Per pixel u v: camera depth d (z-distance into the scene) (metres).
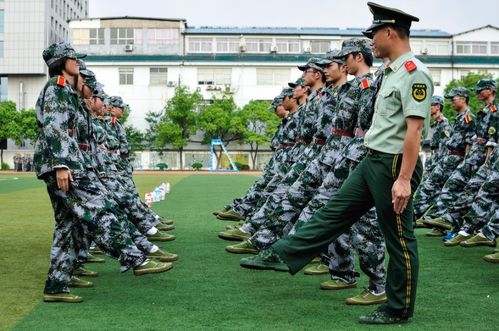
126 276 5.49
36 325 3.87
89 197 4.62
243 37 47.34
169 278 5.39
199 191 17.88
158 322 3.94
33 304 4.44
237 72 47.50
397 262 3.92
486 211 7.12
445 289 4.96
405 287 3.91
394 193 3.79
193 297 4.66
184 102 45.34
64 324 3.89
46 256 6.43
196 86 47.59
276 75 47.59
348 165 4.89
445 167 8.88
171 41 47.34
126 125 46.84
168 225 8.85
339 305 4.44
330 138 5.47
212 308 4.32
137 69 47.47
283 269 4.22
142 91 47.50
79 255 5.12
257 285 5.11
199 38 47.50
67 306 4.38
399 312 3.92
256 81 47.59
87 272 5.46
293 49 47.53
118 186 7.20
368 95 4.66
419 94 3.74
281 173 7.44
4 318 4.05
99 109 7.28
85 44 47.34
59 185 4.49
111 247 4.79
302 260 4.15
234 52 47.53
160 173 38.97
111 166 7.32
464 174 8.27
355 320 4.01
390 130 3.93
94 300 4.57
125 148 8.77
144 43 47.34
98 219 4.66
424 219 8.63
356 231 4.50
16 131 44.66
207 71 47.62
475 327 3.85
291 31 48.56
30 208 11.97
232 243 7.45
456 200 8.17
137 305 4.41
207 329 3.77
